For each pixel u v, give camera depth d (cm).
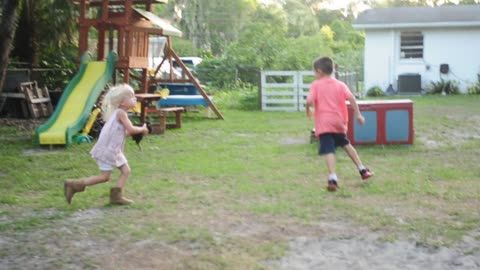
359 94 2239
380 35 2480
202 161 859
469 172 747
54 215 570
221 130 1255
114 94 598
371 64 2502
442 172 745
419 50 2472
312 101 679
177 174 764
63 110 1120
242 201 617
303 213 560
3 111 1567
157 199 630
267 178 731
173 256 452
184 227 523
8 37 1384
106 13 1260
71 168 826
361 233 500
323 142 667
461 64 2436
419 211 563
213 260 439
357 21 2486
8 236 508
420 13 2534
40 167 835
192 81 1496
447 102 1956
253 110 1747
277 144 1031
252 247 466
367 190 651
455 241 472
